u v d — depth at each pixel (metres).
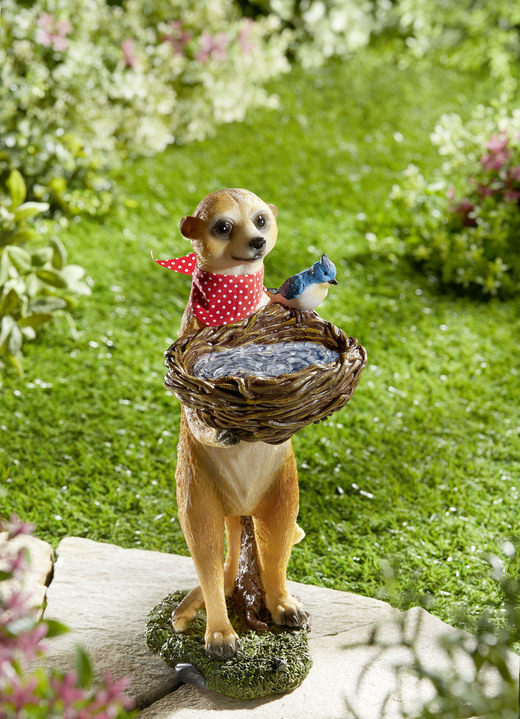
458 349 2.11
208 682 1.42
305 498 1.77
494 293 2.32
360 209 2.81
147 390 2.00
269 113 3.60
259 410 1.31
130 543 1.69
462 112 3.58
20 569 1.20
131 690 1.42
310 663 1.44
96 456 1.85
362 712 1.39
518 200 2.48
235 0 4.17
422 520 1.73
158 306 2.28
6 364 2.04
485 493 1.77
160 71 3.22
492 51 3.99
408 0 4.09
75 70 2.84
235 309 1.41
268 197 2.88
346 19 4.13
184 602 1.48
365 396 1.99
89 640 1.48
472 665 1.44
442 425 1.92
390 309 2.28
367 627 1.51
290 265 2.47
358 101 3.72
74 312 2.22
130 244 2.56
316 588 1.58
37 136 2.58
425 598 1.29
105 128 2.92
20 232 2.03
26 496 1.75
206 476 1.43
